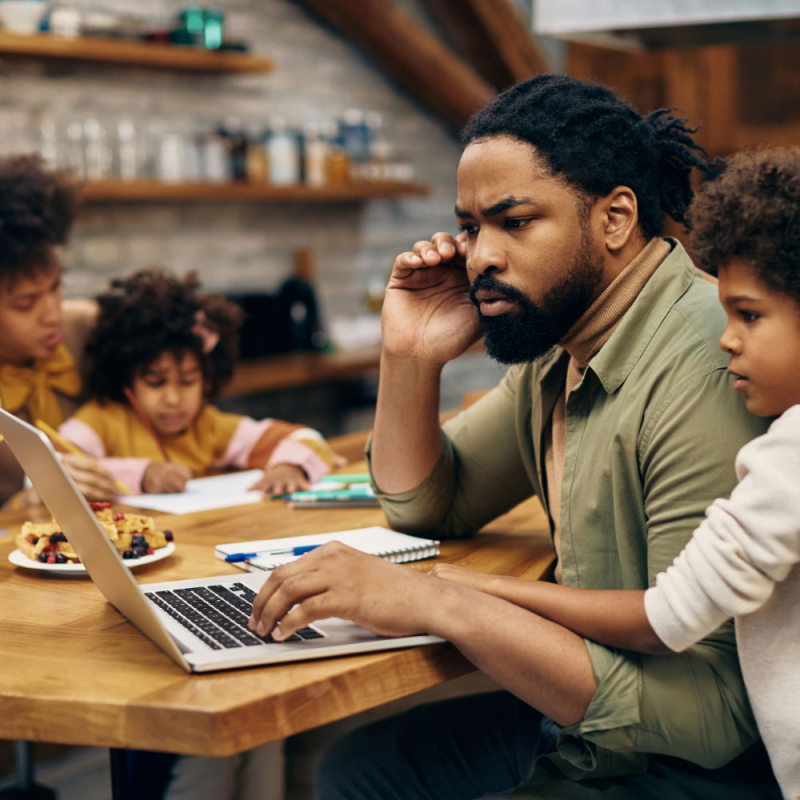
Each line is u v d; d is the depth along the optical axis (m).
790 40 1.88
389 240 4.34
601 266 0.96
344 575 0.85
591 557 0.99
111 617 0.95
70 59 3.05
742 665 0.81
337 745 1.19
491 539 1.25
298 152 3.57
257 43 3.65
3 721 0.77
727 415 0.88
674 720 0.82
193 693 0.75
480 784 1.07
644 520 0.96
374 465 1.22
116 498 1.52
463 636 0.84
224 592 0.99
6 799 1.73
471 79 4.21
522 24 4.11
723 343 0.81
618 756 0.91
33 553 1.13
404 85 4.26
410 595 0.85
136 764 1.38
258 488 1.58
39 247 1.78
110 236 3.26
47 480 0.88
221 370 2.05
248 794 1.45
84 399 1.97
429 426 1.18
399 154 4.27
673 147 1.00
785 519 0.73
